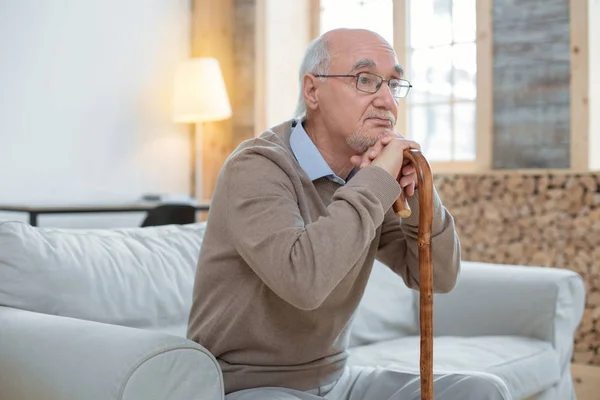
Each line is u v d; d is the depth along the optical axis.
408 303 2.79
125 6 4.84
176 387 1.33
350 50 1.67
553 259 3.98
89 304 1.93
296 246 1.40
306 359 1.62
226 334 1.57
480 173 4.19
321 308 1.59
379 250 1.89
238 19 5.26
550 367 2.47
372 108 1.66
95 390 1.28
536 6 4.08
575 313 2.70
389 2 4.86
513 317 2.64
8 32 4.20
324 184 1.70
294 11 5.18
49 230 1.99
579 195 3.89
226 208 1.52
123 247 2.13
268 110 5.04
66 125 4.50
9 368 1.46
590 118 3.93
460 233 4.28
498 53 4.22
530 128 4.12
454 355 2.33
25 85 4.29
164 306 2.11
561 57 4.00
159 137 5.07
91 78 4.64
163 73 5.10
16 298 1.81
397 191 1.51
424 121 4.66
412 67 4.71
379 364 2.23
